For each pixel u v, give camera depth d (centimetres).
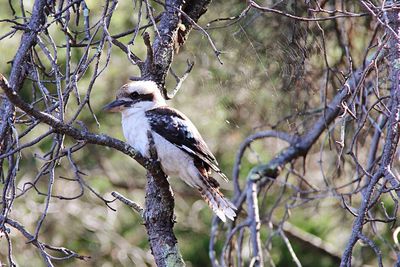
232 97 1230
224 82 1209
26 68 886
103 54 1415
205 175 941
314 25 1112
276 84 1170
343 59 1212
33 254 1548
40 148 1530
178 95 1428
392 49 823
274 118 1261
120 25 1391
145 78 934
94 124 1498
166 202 862
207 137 1505
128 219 1691
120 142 796
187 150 923
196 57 1231
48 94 852
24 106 708
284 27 1110
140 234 1697
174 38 916
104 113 1506
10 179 848
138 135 927
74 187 1627
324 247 1611
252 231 1155
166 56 915
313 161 1432
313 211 1473
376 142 1073
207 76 1224
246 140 1277
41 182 1600
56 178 1576
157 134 921
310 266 1645
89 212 1633
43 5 877
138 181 1691
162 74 930
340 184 1398
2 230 803
